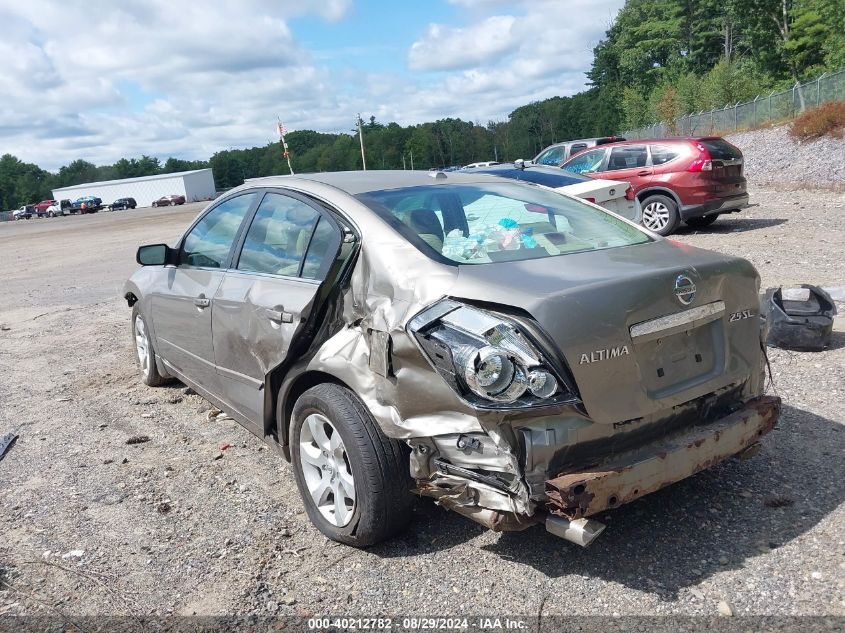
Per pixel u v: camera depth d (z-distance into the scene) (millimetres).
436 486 3012
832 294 7391
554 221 3900
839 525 3373
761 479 3865
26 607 3221
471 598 3070
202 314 4629
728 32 69438
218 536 3750
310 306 3541
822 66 45875
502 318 2887
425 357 2947
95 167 185250
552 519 2824
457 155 141875
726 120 37281
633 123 64875
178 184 95750
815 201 15906
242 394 4293
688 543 3338
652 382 3045
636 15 83188
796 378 5352
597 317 2875
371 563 3389
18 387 6777
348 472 3428
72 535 3846
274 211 4301
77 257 20125
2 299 12500
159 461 4781
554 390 2773
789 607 2852
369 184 4059
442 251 3393
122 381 6691
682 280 3135
